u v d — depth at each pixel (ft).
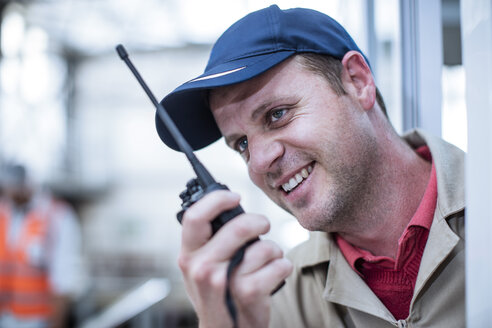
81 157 27.58
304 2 5.20
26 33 24.45
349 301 2.70
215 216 1.70
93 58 28.35
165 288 8.89
